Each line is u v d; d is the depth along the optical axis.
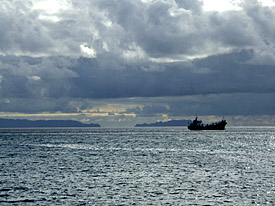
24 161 95.12
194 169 76.56
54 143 179.75
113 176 68.06
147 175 68.94
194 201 47.78
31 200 48.84
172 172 72.56
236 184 58.59
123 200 48.62
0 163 90.75
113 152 122.06
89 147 148.25
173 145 158.38
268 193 52.00
